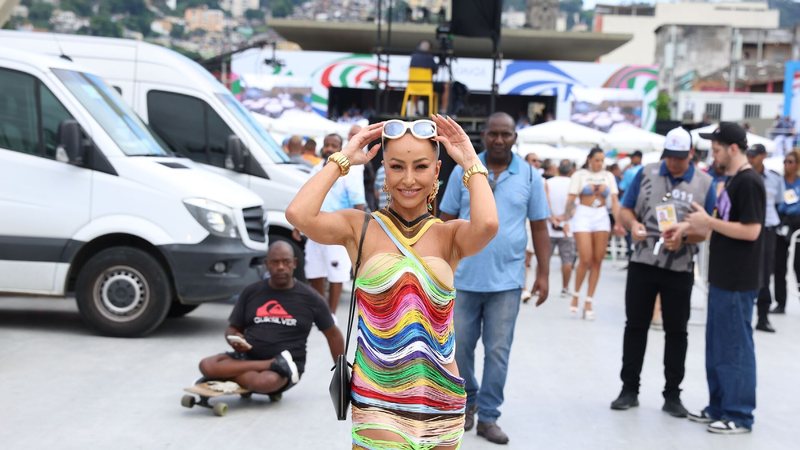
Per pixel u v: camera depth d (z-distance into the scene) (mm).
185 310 12008
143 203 10477
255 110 29828
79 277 10492
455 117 16312
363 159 4578
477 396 7520
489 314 7320
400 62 36250
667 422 8055
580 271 13422
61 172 10438
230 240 10648
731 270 7805
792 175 13945
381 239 4516
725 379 7836
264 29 94250
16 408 7629
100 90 11219
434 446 4477
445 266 4477
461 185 7371
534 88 37000
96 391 8242
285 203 13180
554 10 55375
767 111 64125
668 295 8227
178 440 6973
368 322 4457
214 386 7852
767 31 81188
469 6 16156
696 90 75625
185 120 13328
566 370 9875
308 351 10258
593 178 13242
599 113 32344
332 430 7395
